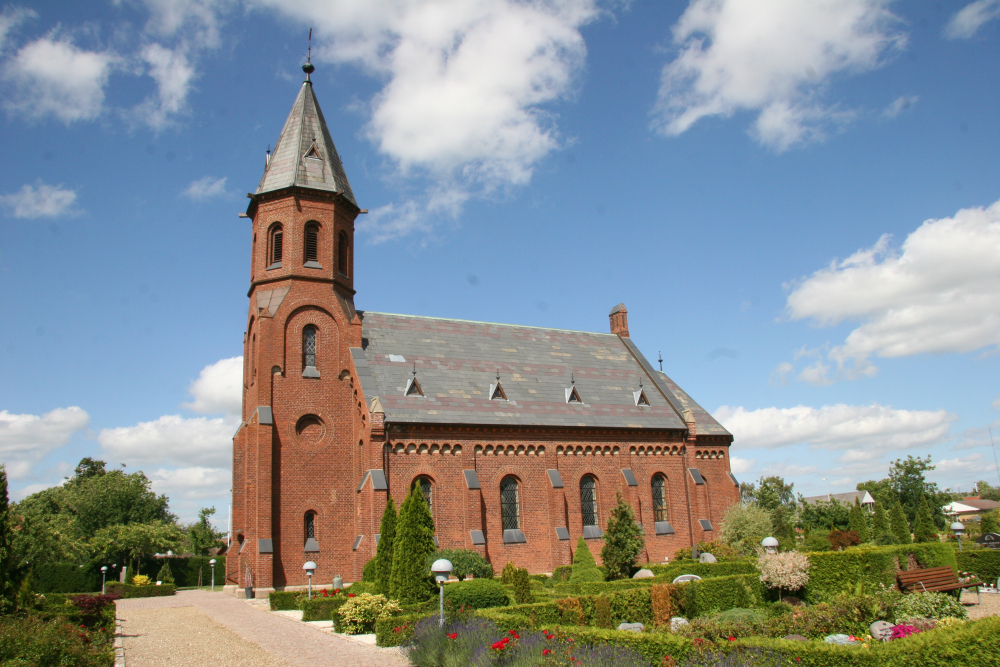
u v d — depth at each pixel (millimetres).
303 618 30203
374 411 40875
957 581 30000
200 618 32188
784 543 48156
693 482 50062
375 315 49375
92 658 19891
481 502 42562
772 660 14562
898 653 13359
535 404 47562
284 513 40625
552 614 23156
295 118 48125
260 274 45312
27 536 53812
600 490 47062
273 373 42375
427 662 19516
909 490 83062
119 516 87250
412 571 27547
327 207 46219
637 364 56750
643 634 16969
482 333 52312
